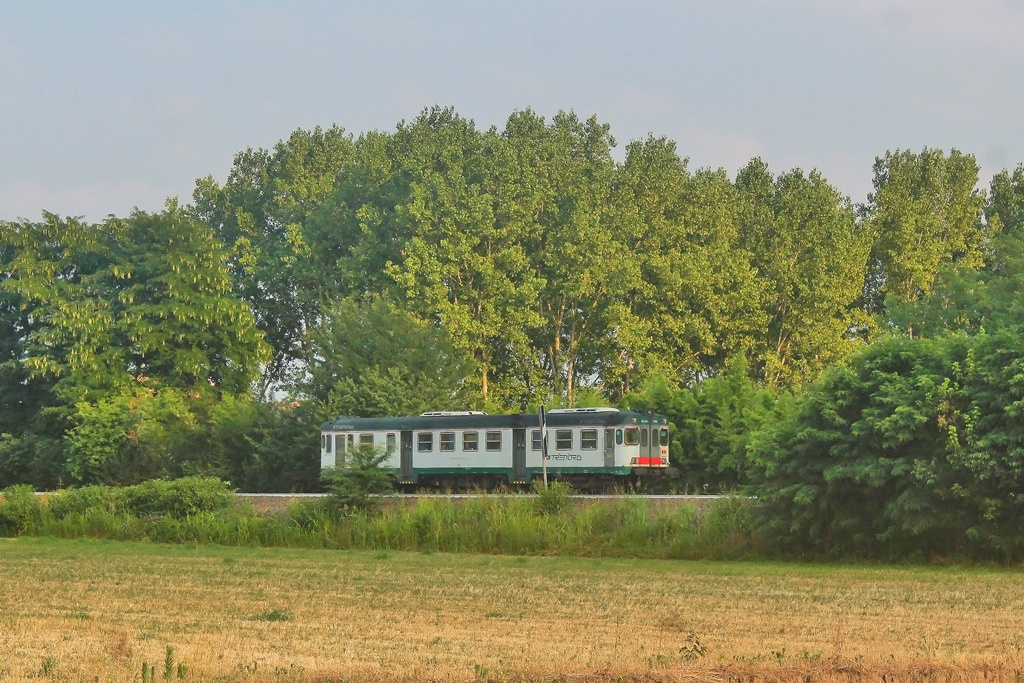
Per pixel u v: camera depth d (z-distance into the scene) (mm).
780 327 98625
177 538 51219
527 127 105125
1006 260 89312
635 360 91812
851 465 41344
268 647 23250
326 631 25500
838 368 43875
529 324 87812
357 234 99938
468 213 88688
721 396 65000
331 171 113312
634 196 97938
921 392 41062
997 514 39156
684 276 92312
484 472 62625
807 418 43500
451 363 77625
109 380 82312
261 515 52469
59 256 89062
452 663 21406
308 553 45469
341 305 78688
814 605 30172
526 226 91625
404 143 106812
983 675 19344
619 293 90312
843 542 42250
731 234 99250
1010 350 40219
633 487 59812
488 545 46562
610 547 45031
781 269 97750
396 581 35469
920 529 39656
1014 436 38969
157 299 87625
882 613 28766
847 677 19203
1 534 54094
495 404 83312
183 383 85000
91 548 47438
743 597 31781
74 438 78000
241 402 77875
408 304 85438
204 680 19422
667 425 62594
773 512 43000
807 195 103250
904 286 101500
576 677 19078
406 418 65125
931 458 40312
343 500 50688
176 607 29422
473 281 89188
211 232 92062
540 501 48219
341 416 69500
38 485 81312
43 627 25625
